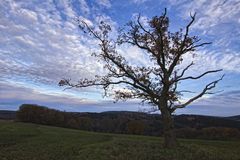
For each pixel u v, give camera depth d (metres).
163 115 31.27
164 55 32.31
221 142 43.97
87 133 54.22
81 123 88.81
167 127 30.81
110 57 32.25
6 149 29.17
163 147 30.12
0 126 57.62
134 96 33.25
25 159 22.84
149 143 34.69
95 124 84.12
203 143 41.47
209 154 26.02
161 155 24.06
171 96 31.52
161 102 31.53
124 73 32.28
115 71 32.84
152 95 31.98
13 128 54.31
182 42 31.19
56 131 54.34
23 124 65.81
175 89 32.16
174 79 32.06
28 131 50.50
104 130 78.81
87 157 23.30
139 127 68.81
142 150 27.08
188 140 45.81
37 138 41.19
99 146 31.22
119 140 39.94
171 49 32.62
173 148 29.31
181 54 31.41
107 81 33.22
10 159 22.77
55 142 36.72
